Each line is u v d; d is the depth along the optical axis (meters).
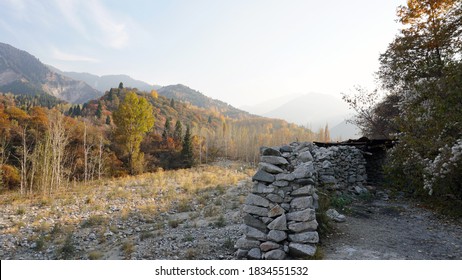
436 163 8.48
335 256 5.61
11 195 18.64
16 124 35.81
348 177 11.87
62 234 9.50
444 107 9.07
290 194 6.29
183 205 12.73
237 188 16.38
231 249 6.58
